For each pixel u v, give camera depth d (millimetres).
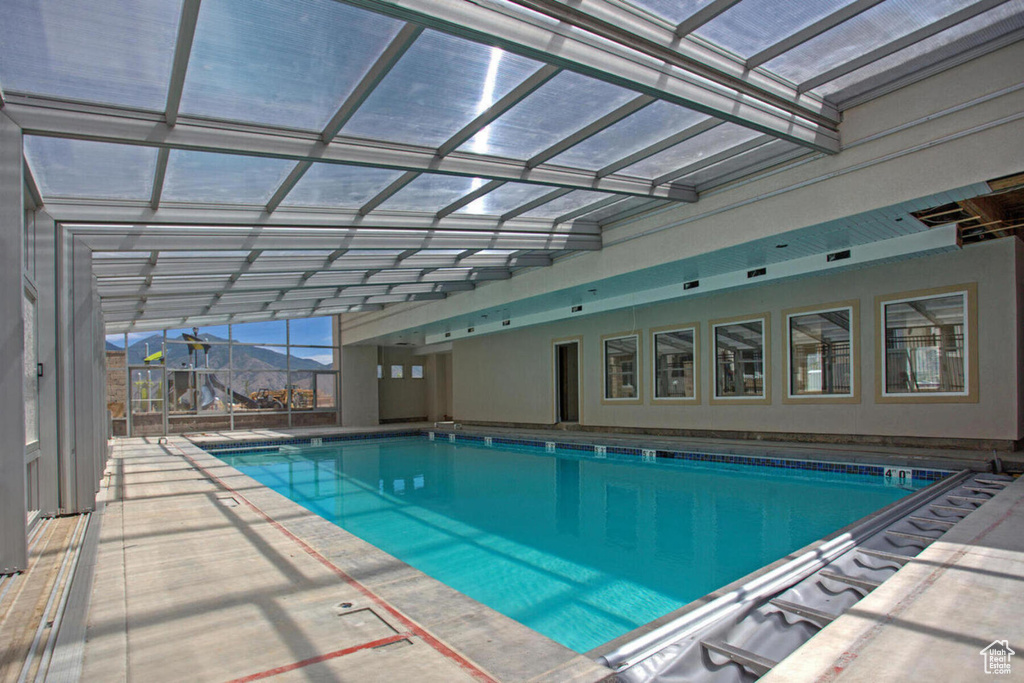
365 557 3760
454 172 5129
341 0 2826
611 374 13578
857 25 4273
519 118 4637
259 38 3197
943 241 7254
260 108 3992
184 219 5621
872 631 2402
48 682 2102
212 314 13477
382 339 18719
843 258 8109
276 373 18891
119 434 16016
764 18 3990
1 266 3316
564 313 12945
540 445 13078
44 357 4945
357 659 2273
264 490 6488
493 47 3584
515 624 2623
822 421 9672
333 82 3744
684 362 11914
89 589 3129
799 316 10031
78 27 2922
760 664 2463
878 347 9031
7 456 3367
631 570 4688
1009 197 6578
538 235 8469
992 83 5094
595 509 6969
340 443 15812
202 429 17391
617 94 4379
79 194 5027
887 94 5738
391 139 4727
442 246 7637
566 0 3506
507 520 6512
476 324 15945
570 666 2205
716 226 7504
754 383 10688
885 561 4027
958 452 7754
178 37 3043
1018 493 5262
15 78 3326
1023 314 7984
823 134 5895
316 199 5988
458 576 4602
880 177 5867
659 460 10555
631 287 10430
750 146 5910
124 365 16297
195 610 2832
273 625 2633
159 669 2209
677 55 4109
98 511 5301
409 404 21922
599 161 5738
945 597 2754
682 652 2633
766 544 5336
